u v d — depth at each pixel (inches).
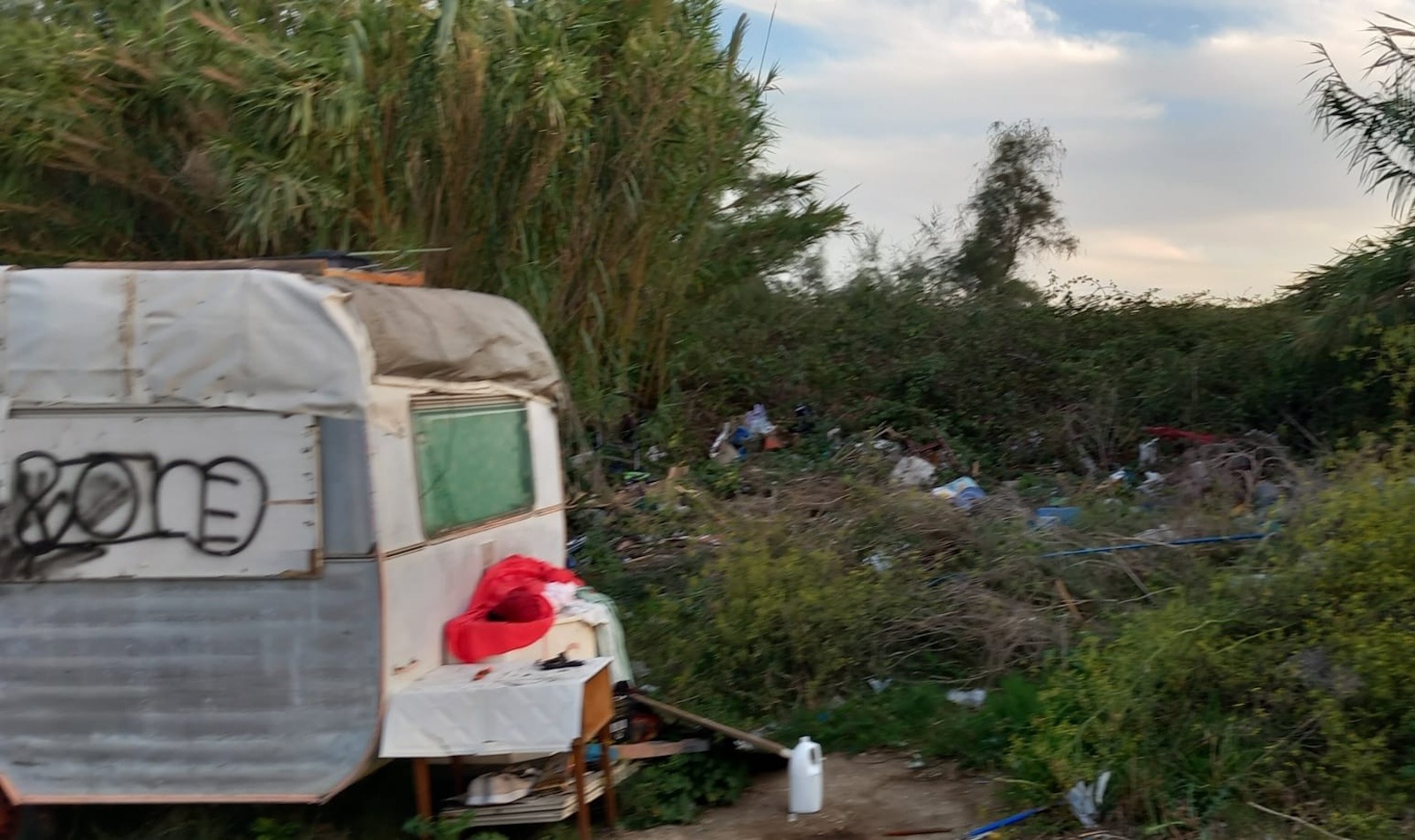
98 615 177.9
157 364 173.6
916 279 602.2
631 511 381.4
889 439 481.4
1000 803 205.5
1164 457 441.7
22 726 180.1
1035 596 287.0
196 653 176.9
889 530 324.5
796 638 261.7
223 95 318.7
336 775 175.3
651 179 402.0
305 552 173.5
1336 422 420.8
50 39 318.0
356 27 309.4
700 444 467.8
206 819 196.1
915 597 283.6
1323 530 233.0
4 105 307.3
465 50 326.6
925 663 271.6
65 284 174.7
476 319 222.7
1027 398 493.7
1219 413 459.8
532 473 250.4
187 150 335.9
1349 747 188.5
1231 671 207.5
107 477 176.7
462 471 212.2
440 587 196.5
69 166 326.3
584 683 182.2
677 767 220.1
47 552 177.9
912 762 232.2
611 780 204.1
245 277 172.9
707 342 512.7
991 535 309.3
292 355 172.4
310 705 175.5
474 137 339.0
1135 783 191.9
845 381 519.2
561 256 383.9
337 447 174.1
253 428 173.9
